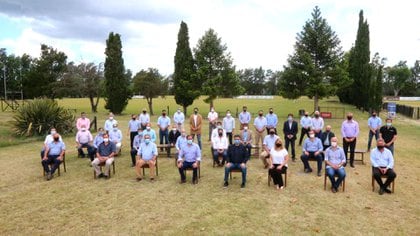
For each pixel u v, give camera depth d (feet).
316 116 44.24
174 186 31.83
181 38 104.42
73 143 56.18
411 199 28.09
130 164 41.09
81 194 29.48
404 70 345.92
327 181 33.47
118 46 113.19
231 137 49.80
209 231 22.02
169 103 192.75
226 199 28.12
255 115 118.93
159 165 40.50
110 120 47.75
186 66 105.19
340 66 108.58
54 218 24.26
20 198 28.48
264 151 39.50
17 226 22.94
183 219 23.94
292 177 34.88
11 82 309.63
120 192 30.01
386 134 39.52
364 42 130.00
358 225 22.89
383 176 29.45
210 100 104.37
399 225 22.90
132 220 23.82
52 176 34.78
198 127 48.67
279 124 85.51
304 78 107.24
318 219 23.90
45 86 175.52
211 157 44.93
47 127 62.39
